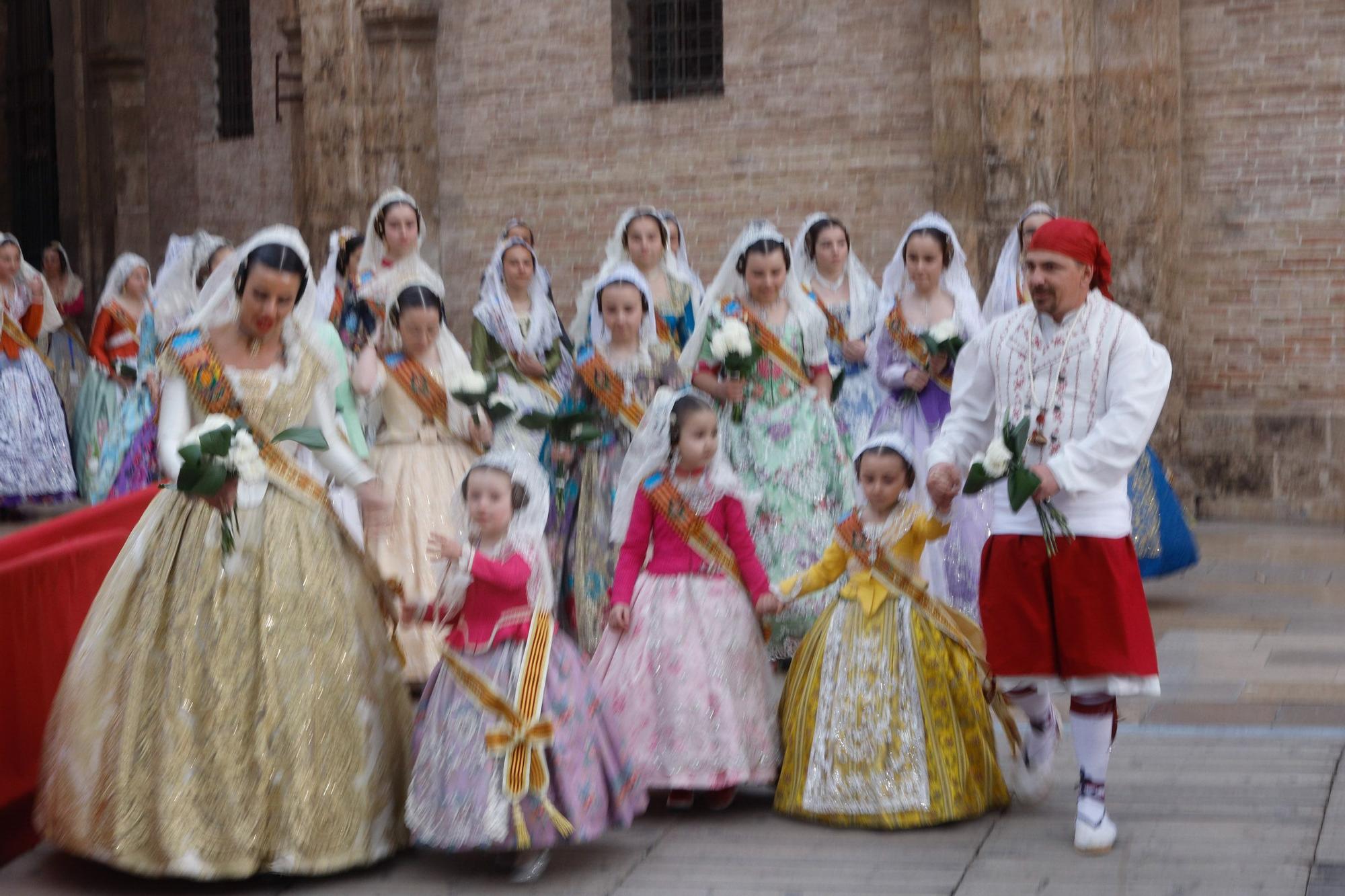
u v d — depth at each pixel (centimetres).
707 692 489
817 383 691
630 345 680
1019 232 810
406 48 1346
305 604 433
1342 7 1020
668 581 501
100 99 1789
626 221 762
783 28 1210
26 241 1977
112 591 439
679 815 496
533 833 429
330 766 427
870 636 488
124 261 1127
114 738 423
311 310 474
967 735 486
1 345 1107
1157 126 1050
